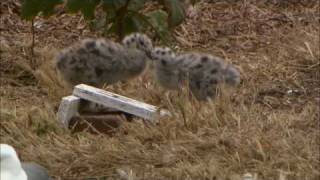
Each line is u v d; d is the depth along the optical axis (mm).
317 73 13031
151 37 13953
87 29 14977
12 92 12086
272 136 10219
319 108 11555
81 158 9836
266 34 14992
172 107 11008
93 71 12109
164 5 13062
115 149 9961
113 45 12156
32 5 12555
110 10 12445
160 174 9484
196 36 14977
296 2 16422
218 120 10609
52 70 12719
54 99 11859
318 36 14398
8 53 13625
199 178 9383
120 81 12422
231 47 14492
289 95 12188
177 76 11938
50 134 10492
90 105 10984
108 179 9508
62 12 15461
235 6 16156
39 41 14414
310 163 9695
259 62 13484
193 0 13875
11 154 4129
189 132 10297
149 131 10406
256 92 12156
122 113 10938
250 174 9453
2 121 10734
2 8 15602
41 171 6602
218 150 9953
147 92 11938
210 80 11766
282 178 9281
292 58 13562
